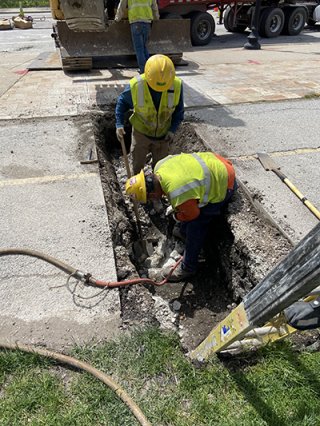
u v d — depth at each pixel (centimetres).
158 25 793
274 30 1319
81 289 280
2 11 2103
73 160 449
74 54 765
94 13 650
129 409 205
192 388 219
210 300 343
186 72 803
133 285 293
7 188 395
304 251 130
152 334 248
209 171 306
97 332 249
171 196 294
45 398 210
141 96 355
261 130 515
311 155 452
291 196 376
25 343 240
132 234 402
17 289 278
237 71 809
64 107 592
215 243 374
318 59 925
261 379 222
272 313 160
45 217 353
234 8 1303
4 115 562
